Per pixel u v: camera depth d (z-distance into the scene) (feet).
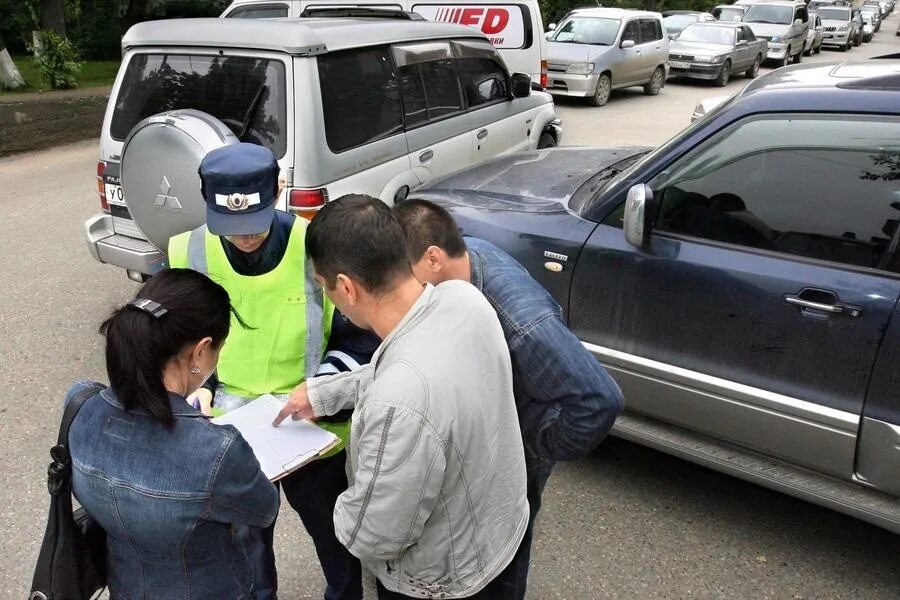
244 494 4.62
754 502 10.11
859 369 7.75
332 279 4.72
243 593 5.07
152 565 4.75
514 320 5.55
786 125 8.38
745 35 60.08
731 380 8.70
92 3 68.08
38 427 11.59
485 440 4.68
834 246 8.07
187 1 78.59
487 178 12.58
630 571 8.82
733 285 8.46
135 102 13.55
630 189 8.82
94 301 16.31
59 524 4.75
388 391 4.36
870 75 8.79
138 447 4.43
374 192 13.70
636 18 48.01
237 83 12.41
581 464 10.95
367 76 13.56
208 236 6.61
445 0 29.07
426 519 4.62
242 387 6.79
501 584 5.79
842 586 8.59
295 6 26.04
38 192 25.52
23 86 46.14
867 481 8.03
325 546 7.20
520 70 29.35
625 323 9.45
